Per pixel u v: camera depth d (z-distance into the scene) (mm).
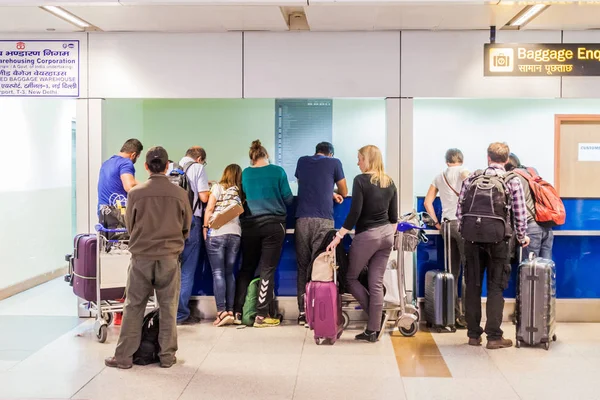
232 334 5688
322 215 5910
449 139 8727
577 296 6164
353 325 6062
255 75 6191
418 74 6125
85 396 4117
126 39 6215
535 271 5156
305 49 6160
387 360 4906
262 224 5922
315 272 5309
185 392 4199
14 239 7574
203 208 6121
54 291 7766
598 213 6031
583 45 6012
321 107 8648
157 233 4582
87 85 6238
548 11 5355
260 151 6031
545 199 5742
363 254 5332
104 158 6332
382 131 8617
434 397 4105
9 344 5324
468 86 6113
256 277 6176
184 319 6055
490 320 5219
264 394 4168
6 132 7398
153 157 4645
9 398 4078
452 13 5426
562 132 8594
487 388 4277
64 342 5391
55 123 8758
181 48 6207
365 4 5105
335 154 8664
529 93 6094
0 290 7211
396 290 5652
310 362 4855
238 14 5480
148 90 6230
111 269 5395
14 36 6227
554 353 5090
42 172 8359
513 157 6156
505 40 6121
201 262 6285
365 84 6152
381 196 5289
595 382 4395
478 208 5117
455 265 6016
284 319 6246
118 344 4707
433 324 5867
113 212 5414
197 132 8727
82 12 5434
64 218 9070
